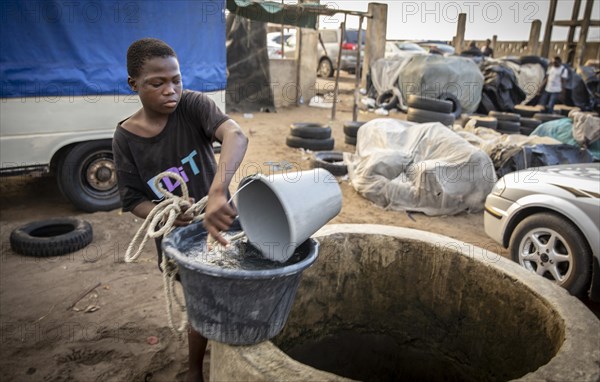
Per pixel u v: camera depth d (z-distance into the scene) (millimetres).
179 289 4016
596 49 23812
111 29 5320
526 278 2479
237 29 13289
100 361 3080
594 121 8141
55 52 5039
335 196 1910
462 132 8328
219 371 1894
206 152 2363
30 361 3051
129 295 3928
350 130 10086
